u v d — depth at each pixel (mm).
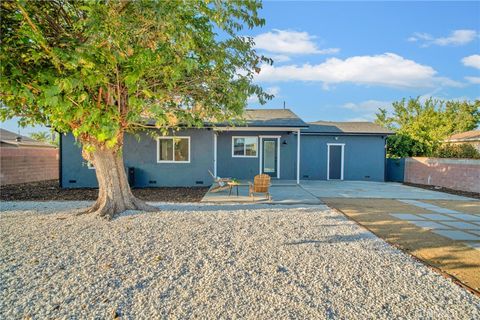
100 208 6621
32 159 15719
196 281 3375
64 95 4281
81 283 3285
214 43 5266
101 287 3199
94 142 6418
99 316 2648
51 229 5375
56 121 5137
